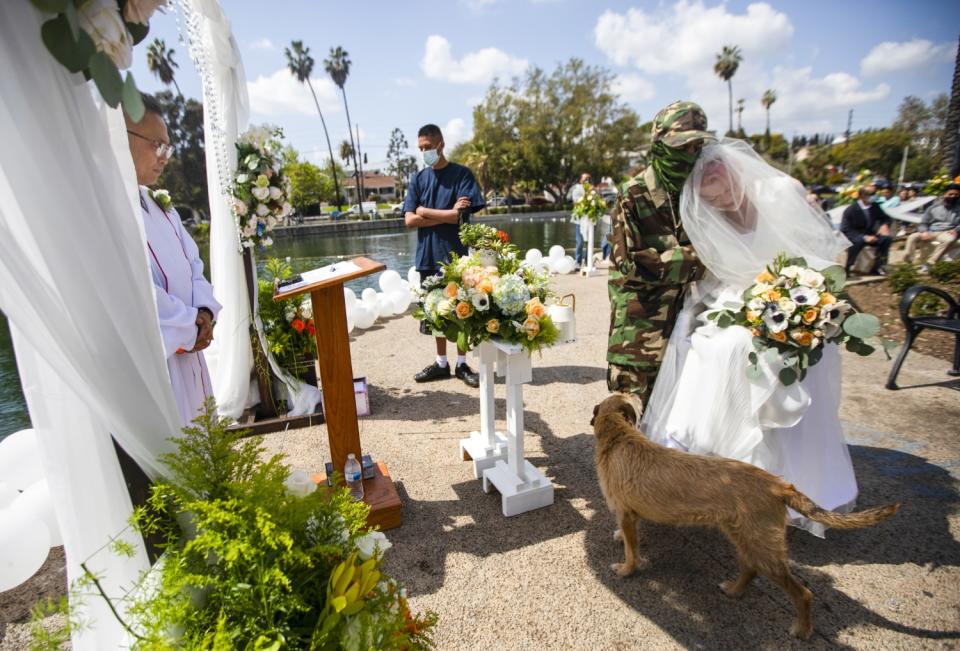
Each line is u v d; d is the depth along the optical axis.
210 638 1.11
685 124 2.53
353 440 2.74
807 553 2.42
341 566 1.26
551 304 3.07
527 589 2.27
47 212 1.16
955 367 4.43
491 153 48.59
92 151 1.25
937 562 2.32
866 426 3.61
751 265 2.55
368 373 5.26
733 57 51.25
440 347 4.98
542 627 2.06
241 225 3.79
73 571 1.48
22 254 1.13
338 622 1.22
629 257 2.69
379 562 1.43
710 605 2.14
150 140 2.13
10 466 2.61
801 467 2.47
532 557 2.48
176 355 2.30
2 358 5.89
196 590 1.21
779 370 2.29
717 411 2.43
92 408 1.33
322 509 1.42
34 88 1.12
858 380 4.42
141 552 1.50
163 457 1.39
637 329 2.76
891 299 6.45
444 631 2.05
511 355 2.69
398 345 6.22
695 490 2.00
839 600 2.13
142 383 1.36
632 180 2.71
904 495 2.82
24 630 2.12
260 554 1.19
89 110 1.24
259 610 1.17
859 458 3.21
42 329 1.20
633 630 2.03
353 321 6.84
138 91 1.23
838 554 2.40
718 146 2.57
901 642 1.92
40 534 2.31
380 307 7.51
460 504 2.95
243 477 1.38
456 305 2.83
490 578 2.34
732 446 2.41
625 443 2.23
